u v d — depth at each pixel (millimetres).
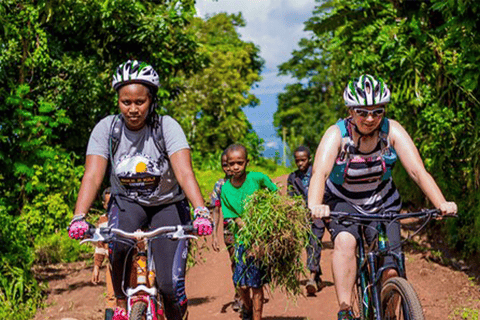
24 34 11781
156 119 3990
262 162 37531
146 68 3863
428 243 9398
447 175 8797
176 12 15656
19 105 11641
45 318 6941
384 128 4113
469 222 8547
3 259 7371
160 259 3926
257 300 5586
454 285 7527
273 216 5199
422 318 3344
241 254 5559
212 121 37938
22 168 11391
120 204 4070
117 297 4074
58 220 11508
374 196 4266
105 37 14508
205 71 36656
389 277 3904
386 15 10859
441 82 9211
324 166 4051
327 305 6895
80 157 14195
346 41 11273
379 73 10711
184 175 3904
